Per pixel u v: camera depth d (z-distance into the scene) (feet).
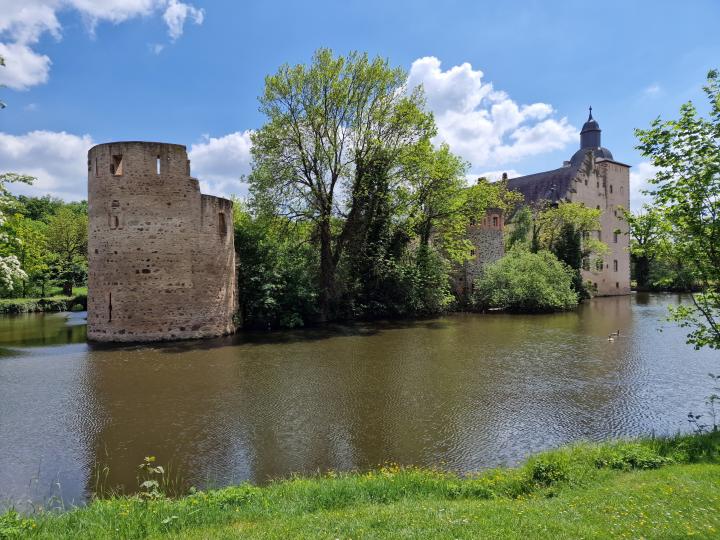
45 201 271.08
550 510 19.45
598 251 183.42
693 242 33.14
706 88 30.81
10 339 81.56
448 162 123.24
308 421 38.78
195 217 80.64
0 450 32.91
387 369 58.03
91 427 37.45
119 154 76.13
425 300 123.85
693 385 49.49
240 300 99.35
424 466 29.94
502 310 133.49
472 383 50.88
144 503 21.24
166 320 78.38
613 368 57.72
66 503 25.52
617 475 24.29
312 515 19.92
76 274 165.89
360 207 114.21
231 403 43.83
